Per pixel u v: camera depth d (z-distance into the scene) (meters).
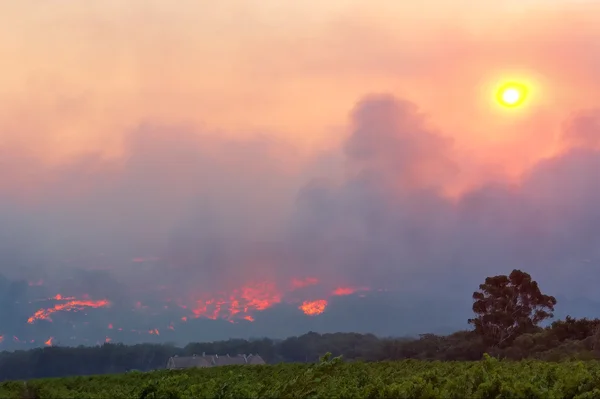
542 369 34.72
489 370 29.17
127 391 31.95
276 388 27.06
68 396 31.31
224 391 27.03
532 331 97.44
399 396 24.41
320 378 26.33
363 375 34.94
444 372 35.31
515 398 23.30
